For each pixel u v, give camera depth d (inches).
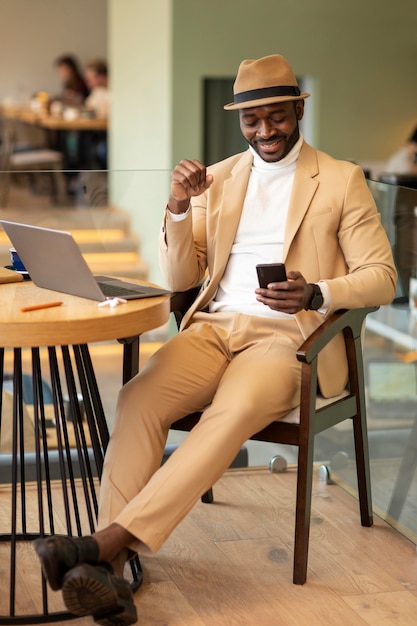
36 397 93.6
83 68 528.7
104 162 420.5
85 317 89.2
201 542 110.8
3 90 529.0
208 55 305.3
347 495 126.7
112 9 377.1
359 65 319.9
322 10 312.7
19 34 525.7
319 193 110.0
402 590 100.1
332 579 102.3
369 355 134.4
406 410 125.3
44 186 146.7
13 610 91.9
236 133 317.7
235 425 96.3
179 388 102.0
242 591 99.3
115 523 90.8
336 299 102.7
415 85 324.5
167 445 139.8
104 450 102.0
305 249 109.4
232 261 113.4
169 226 110.8
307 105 323.3
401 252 129.3
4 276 104.6
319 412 103.0
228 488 127.3
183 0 300.0
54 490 125.7
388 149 327.6
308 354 97.7
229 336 108.2
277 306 99.7
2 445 136.3
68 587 82.3
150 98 326.3
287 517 118.2
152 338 149.6
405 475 120.9
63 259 95.6
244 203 113.3
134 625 92.0
